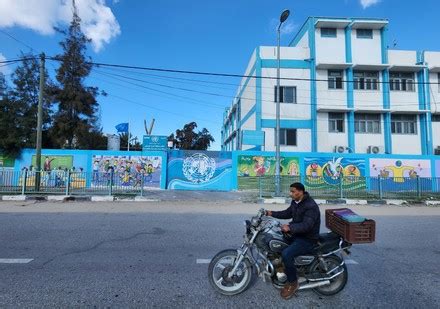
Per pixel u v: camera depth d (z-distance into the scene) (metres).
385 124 29.84
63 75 30.52
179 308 4.34
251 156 25.03
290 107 29.17
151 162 24.30
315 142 28.88
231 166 24.80
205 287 5.08
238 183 23.98
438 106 30.27
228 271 4.91
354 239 4.73
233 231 9.32
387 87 29.92
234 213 13.19
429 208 16.42
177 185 24.38
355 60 30.00
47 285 5.02
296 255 4.74
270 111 29.02
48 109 29.38
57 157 24.06
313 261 4.89
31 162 24.12
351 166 25.98
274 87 29.19
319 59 29.62
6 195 16.69
